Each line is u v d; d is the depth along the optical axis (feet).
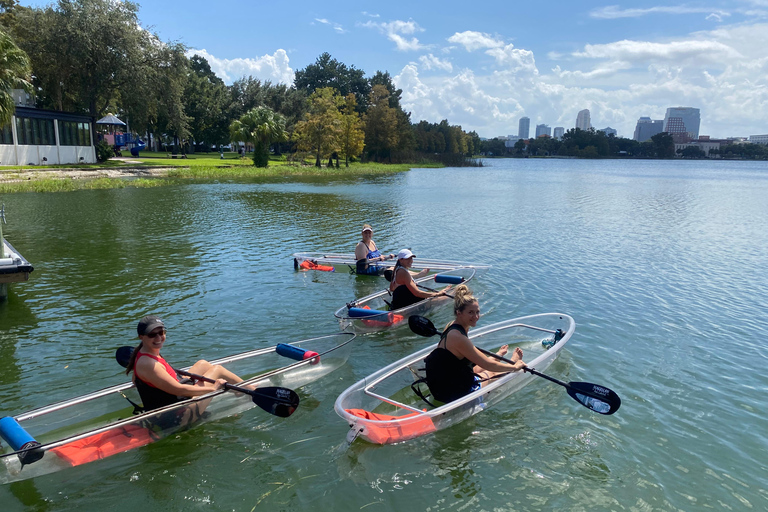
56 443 14.25
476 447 16.08
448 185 142.51
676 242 51.83
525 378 19.86
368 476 14.69
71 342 24.04
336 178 160.66
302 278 35.70
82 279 34.91
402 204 86.28
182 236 51.90
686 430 17.19
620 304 30.66
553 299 31.45
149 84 143.95
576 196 109.60
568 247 48.44
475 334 23.50
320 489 14.14
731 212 80.07
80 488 14.11
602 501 13.79
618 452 15.92
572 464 15.31
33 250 44.39
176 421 16.17
